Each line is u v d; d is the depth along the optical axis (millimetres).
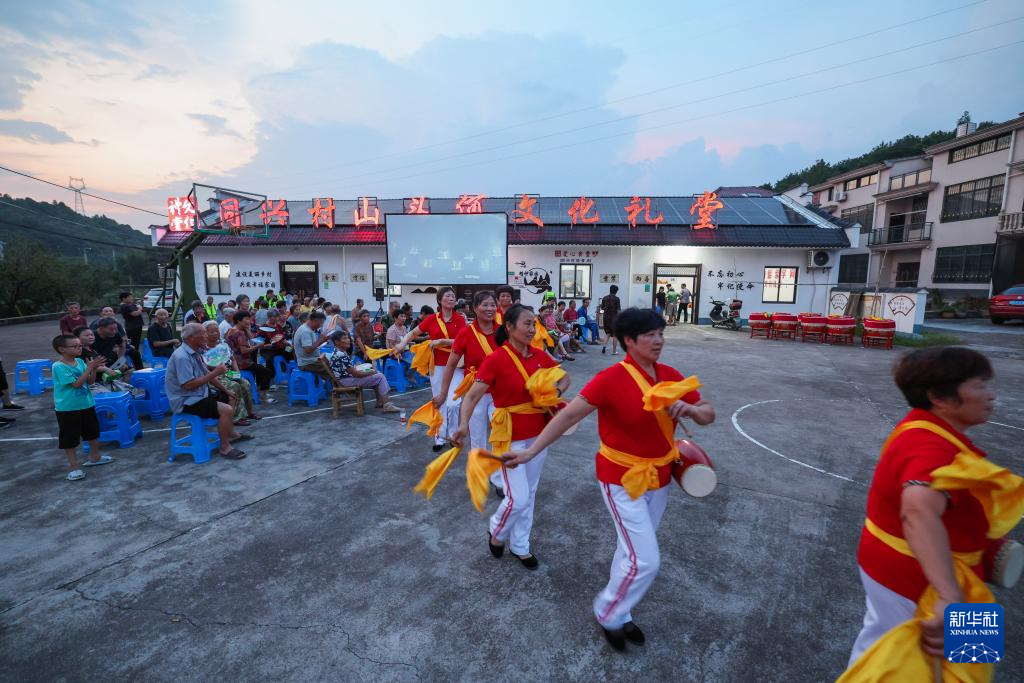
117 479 4312
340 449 5082
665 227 16828
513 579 2930
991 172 21359
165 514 3691
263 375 7152
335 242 16375
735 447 5172
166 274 13539
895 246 25578
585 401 2193
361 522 3588
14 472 4480
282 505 3848
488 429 4195
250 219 17812
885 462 1535
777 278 16531
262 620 2580
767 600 2750
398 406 6836
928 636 1323
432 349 4984
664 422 2223
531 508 3000
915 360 1493
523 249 16672
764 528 3518
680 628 2529
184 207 12898
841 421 6105
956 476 1287
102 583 2875
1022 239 20406
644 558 2213
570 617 2611
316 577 2941
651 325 2135
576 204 16859
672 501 3926
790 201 19391
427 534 3428
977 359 1396
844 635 2479
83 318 7754
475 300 3818
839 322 12648
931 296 22359
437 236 15375
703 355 11055
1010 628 2523
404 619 2588
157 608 2668
